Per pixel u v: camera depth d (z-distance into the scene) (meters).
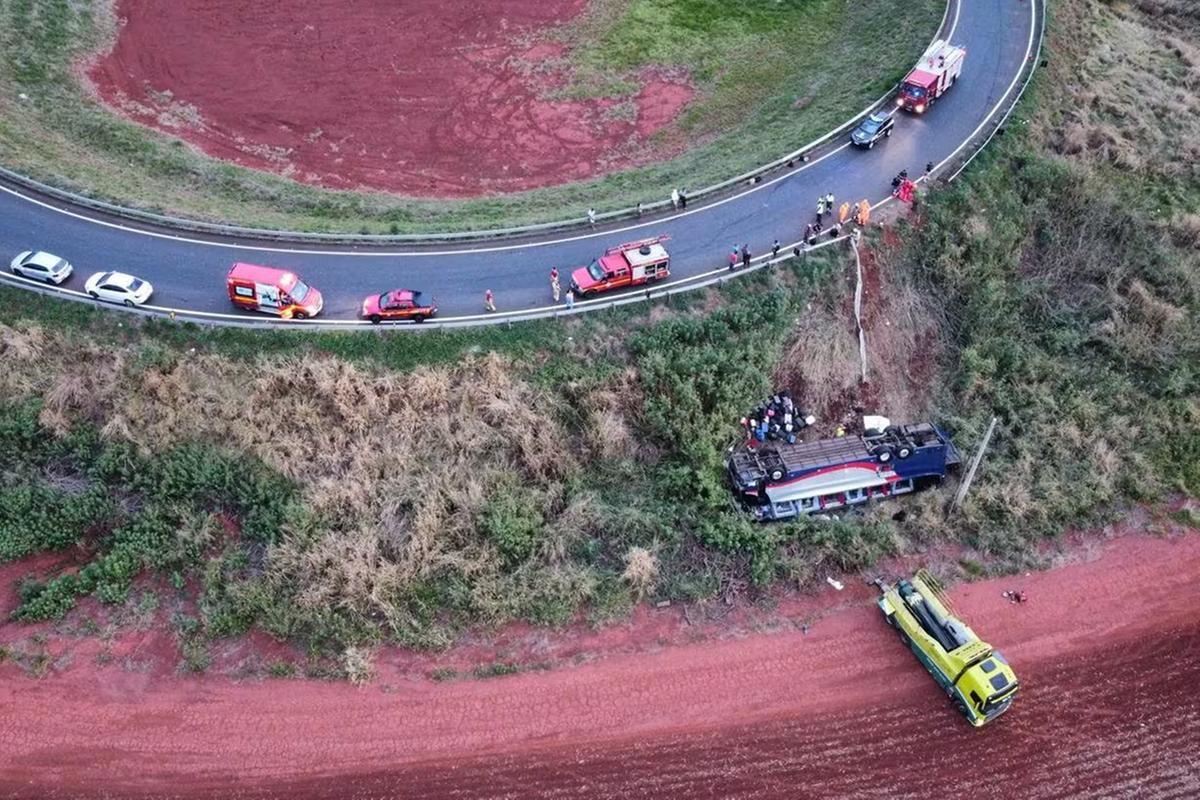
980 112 48.84
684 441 36.22
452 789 29.33
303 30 60.75
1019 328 41.59
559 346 37.91
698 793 29.48
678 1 63.88
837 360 39.25
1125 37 56.75
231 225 42.22
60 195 42.81
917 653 32.38
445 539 33.72
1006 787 29.97
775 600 34.00
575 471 36.06
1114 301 42.16
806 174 45.66
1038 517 36.50
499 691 31.38
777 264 40.72
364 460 34.78
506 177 50.34
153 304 38.66
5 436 34.50
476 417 36.09
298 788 29.16
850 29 60.00
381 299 38.31
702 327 38.44
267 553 32.84
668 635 32.91
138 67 56.38
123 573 32.84
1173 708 32.03
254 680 31.27
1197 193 47.72
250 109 54.16
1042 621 34.22
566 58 59.34
